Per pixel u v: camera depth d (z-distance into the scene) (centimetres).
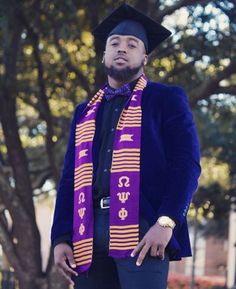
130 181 361
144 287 348
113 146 371
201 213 1611
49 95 1401
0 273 1404
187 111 376
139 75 392
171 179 356
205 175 1877
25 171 1298
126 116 374
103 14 1165
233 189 1562
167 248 356
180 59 1245
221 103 1422
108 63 388
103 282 375
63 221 385
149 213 357
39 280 1265
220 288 2627
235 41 1200
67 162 399
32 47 1270
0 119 1297
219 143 1608
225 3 1170
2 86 1270
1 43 1258
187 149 362
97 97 399
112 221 358
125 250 353
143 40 393
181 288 2728
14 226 1290
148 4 1142
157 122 372
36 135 1594
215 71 1230
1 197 1280
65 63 1229
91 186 373
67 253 378
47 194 1961
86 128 388
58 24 1189
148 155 364
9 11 1052
